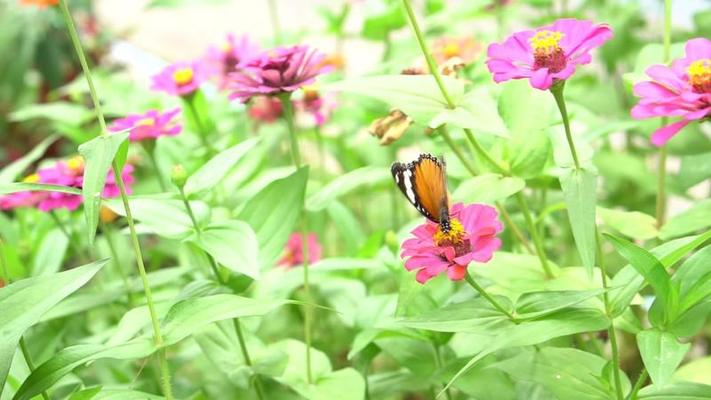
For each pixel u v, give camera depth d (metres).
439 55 1.21
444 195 0.89
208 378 1.12
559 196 1.21
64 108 1.44
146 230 1.01
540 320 0.90
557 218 1.22
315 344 1.16
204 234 0.96
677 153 1.23
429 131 1.00
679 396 0.92
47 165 1.25
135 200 0.98
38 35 2.19
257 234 1.01
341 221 1.20
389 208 1.47
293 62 1.02
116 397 0.92
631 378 1.18
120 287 1.10
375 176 1.04
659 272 0.87
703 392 0.92
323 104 1.32
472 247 0.89
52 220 1.21
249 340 1.05
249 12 2.67
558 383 0.92
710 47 0.91
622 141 1.51
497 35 1.42
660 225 1.04
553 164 1.07
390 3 1.34
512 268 1.00
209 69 1.27
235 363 1.03
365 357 1.06
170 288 1.19
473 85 1.15
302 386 1.02
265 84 1.02
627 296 0.90
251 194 1.17
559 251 1.23
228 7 2.70
